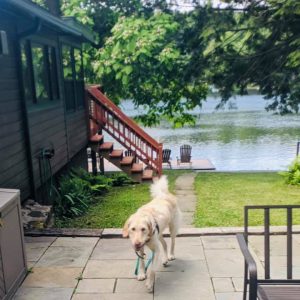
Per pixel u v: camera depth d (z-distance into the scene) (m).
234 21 11.73
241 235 2.72
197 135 31.66
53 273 3.92
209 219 6.11
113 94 17.02
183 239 4.79
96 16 16.77
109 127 11.15
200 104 15.94
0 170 5.12
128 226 3.47
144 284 3.69
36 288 3.63
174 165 18.69
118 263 4.14
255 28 11.13
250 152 23.12
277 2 9.06
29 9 5.05
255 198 7.81
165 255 4.04
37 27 5.73
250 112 50.28
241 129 34.44
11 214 3.44
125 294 3.53
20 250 3.69
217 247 4.53
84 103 10.76
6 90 5.48
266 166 18.88
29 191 6.22
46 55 7.48
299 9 8.60
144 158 11.05
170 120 18.17
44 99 7.30
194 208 6.96
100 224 6.15
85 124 10.75
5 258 3.29
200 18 12.18
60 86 8.29
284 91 11.72
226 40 12.12
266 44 11.40
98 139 10.71
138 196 8.46
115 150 11.05
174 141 28.72
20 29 5.99
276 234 4.90
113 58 14.81
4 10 4.88
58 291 3.58
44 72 7.39
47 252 4.42
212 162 20.36
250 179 10.54
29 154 6.16
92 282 3.74
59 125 8.05
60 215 6.59
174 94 15.76
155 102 16.98
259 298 2.56
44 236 4.89
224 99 12.75
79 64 10.68
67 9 16.09
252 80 12.02
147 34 14.32
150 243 3.59
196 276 3.84
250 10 11.34
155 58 14.65
